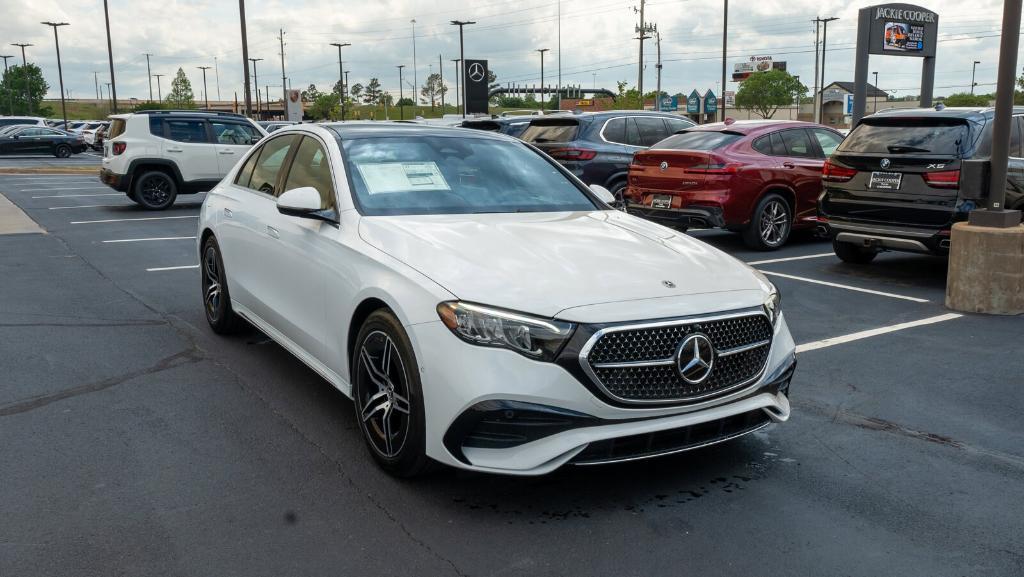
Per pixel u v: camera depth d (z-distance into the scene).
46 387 4.64
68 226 12.58
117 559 2.83
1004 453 3.87
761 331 3.40
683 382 3.13
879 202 7.98
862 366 5.25
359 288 3.58
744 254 9.91
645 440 3.12
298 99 32.59
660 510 3.25
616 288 3.19
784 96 79.81
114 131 15.18
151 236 11.43
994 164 6.75
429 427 3.15
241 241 5.09
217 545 2.93
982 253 6.64
